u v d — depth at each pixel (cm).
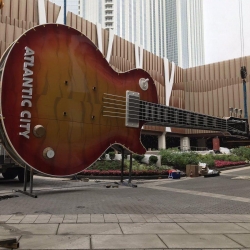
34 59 895
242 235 507
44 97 909
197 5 16675
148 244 453
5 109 824
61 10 3712
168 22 14512
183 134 5656
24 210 695
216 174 1697
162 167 1762
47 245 442
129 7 11806
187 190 1099
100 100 1057
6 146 896
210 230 538
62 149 943
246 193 1028
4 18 3155
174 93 5538
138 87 1191
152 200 864
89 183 1338
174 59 14238
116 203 803
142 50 4878
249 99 5072
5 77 828
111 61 4331
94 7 11488
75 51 998
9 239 425
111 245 446
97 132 1040
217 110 5384
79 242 458
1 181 1454
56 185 1271
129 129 1148
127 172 1580
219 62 5469
